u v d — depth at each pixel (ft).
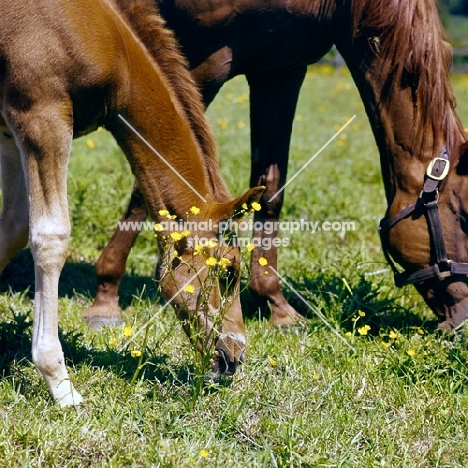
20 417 10.28
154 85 11.09
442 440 10.54
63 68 10.42
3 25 10.29
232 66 13.66
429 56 12.73
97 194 20.17
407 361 12.36
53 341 10.74
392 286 16.19
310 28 13.44
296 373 12.14
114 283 15.02
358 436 10.39
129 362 12.05
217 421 10.65
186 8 13.07
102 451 9.64
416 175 12.94
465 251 12.86
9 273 16.26
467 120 36.78
